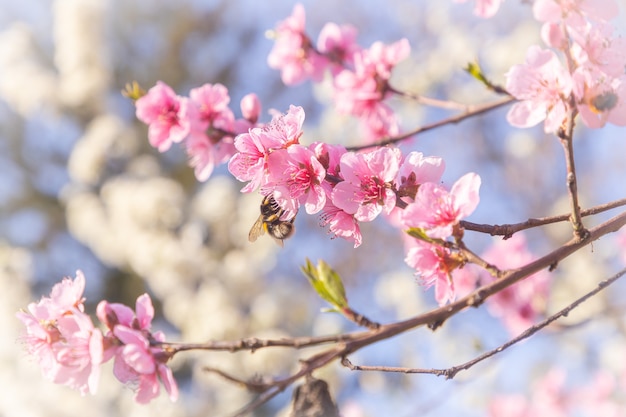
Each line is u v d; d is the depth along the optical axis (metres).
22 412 9.88
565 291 8.77
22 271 10.70
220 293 10.16
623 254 6.64
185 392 10.94
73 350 2.80
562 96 2.69
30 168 15.80
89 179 12.26
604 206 2.56
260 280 10.80
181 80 17.44
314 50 5.18
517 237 5.61
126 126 13.31
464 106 4.16
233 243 11.10
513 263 5.55
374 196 2.58
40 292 14.63
